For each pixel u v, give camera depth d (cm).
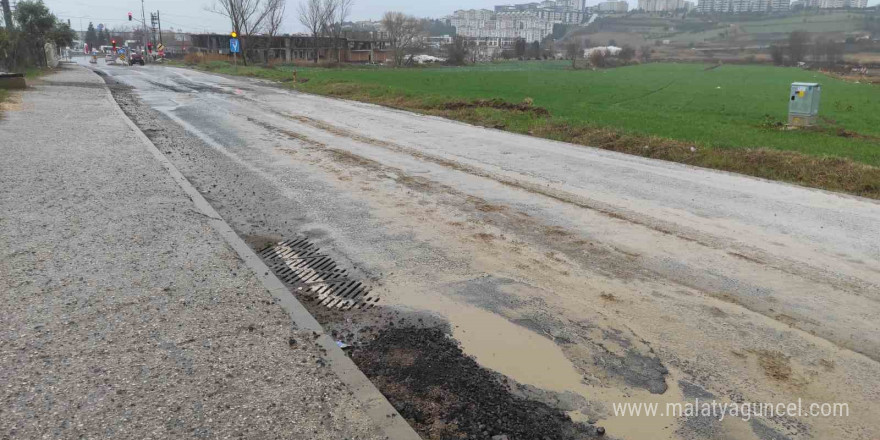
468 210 719
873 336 409
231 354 362
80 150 1019
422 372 361
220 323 403
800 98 1731
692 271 526
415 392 340
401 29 8075
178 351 363
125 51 9181
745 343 398
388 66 7681
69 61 7650
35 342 370
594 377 358
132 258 523
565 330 416
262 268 509
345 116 1691
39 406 304
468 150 1154
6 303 424
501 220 679
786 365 371
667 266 538
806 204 766
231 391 322
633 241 608
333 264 542
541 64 9319
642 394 341
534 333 412
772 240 614
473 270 527
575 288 488
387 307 453
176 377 334
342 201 752
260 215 689
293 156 1044
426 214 700
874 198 815
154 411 302
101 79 3133
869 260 556
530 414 321
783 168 990
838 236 629
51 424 289
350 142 1215
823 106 2828
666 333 412
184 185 797
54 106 1697
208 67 5209
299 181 855
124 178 826
